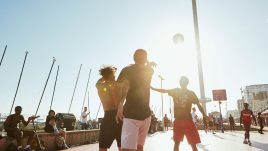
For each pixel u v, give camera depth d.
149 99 3.60
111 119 4.08
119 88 4.14
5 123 8.18
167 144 12.73
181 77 5.28
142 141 3.56
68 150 10.38
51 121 10.79
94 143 14.10
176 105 5.21
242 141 13.77
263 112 51.97
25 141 8.91
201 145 11.52
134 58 3.61
